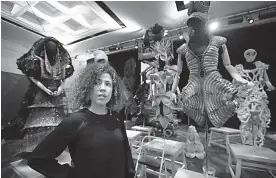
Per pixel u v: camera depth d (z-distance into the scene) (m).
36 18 4.02
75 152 0.79
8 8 3.57
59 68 1.96
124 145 1.01
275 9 3.42
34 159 0.71
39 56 1.89
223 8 3.52
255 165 1.80
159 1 3.34
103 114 0.94
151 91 2.70
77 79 0.93
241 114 2.86
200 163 2.52
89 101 0.94
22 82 4.46
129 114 4.08
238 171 1.73
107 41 5.46
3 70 4.18
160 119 2.09
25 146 1.72
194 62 1.48
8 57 4.32
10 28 4.15
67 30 4.68
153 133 3.56
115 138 0.87
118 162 0.85
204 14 1.40
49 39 1.90
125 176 0.95
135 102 3.63
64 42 5.41
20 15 3.70
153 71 2.64
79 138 0.80
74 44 5.64
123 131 1.03
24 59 1.85
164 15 3.84
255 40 4.15
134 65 4.04
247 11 3.64
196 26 1.44
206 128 1.47
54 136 0.76
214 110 1.37
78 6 3.71
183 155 2.16
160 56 2.34
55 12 4.05
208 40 1.48
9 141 3.47
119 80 1.02
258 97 2.72
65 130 0.78
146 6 3.51
